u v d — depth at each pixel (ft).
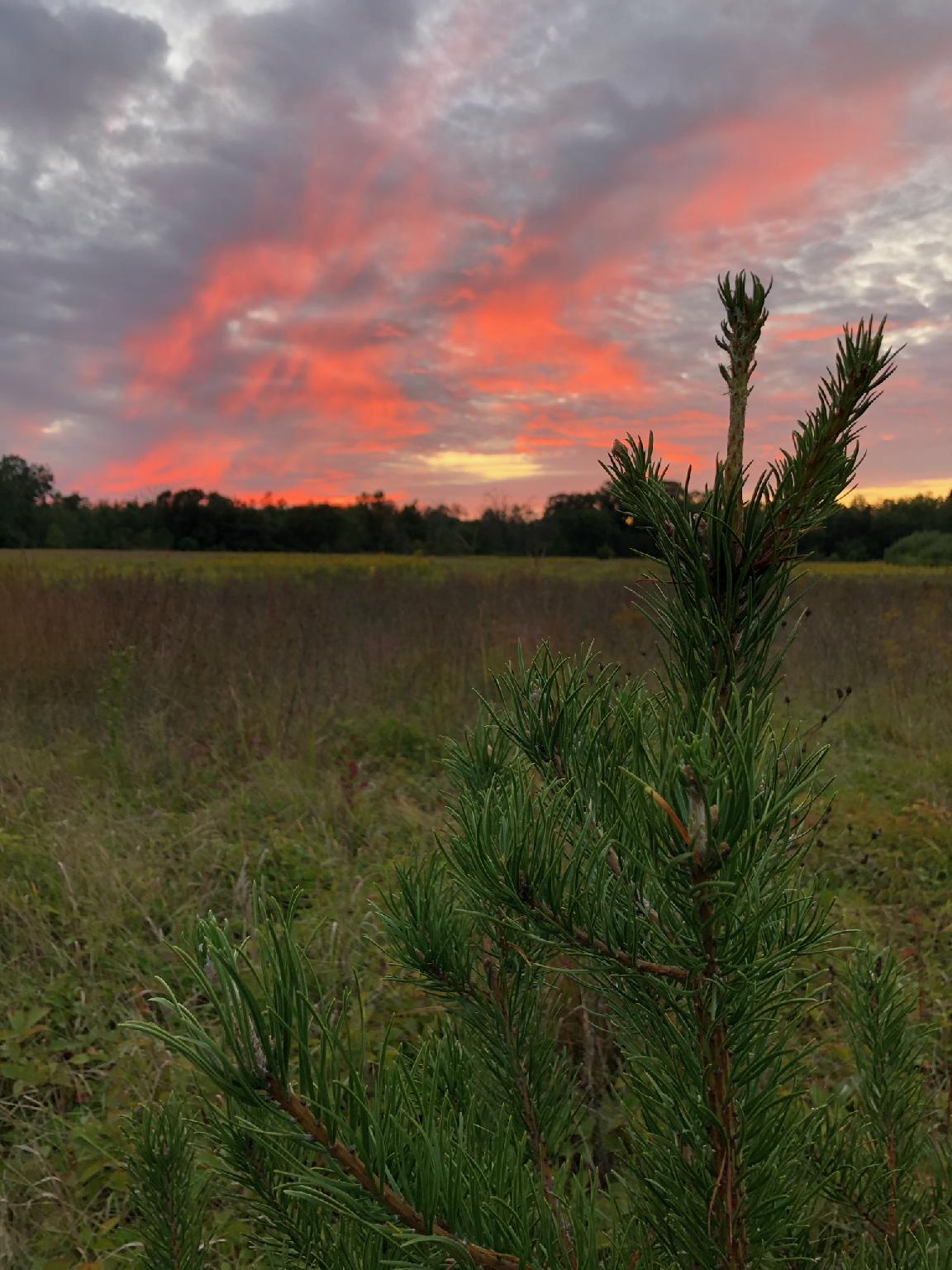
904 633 32.58
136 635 25.72
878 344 2.49
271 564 100.58
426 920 3.23
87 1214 6.89
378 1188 2.03
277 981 1.96
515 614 34.99
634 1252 2.88
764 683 2.69
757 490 2.63
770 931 2.43
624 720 2.66
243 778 17.57
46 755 18.44
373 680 24.23
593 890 2.33
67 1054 8.95
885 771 19.25
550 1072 3.68
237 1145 2.33
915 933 10.71
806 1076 5.86
